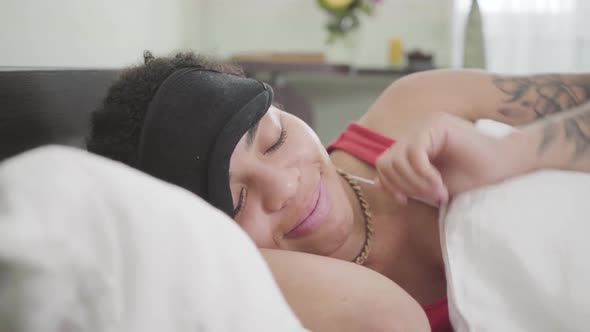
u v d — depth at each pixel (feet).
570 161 2.46
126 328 0.98
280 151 2.59
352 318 1.84
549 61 10.03
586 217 2.15
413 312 1.95
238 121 2.40
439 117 2.48
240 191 2.47
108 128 2.53
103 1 5.36
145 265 1.03
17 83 2.45
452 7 10.56
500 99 3.42
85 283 0.96
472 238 2.21
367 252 2.95
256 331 1.14
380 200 3.03
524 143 2.45
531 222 2.17
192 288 1.08
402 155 2.42
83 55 4.83
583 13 9.88
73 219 0.99
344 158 3.34
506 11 10.03
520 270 2.07
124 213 1.05
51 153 1.08
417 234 2.93
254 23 10.78
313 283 1.92
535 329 2.01
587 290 1.98
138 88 2.54
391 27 10.70
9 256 0.87
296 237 2.63
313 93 10.67
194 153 2.34
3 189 0.97
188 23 9.59
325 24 10.37
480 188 2.39
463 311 2.07
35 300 0.89
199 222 1.19
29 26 3.71
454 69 3.76
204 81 2.48
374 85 10.60
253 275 1.23
